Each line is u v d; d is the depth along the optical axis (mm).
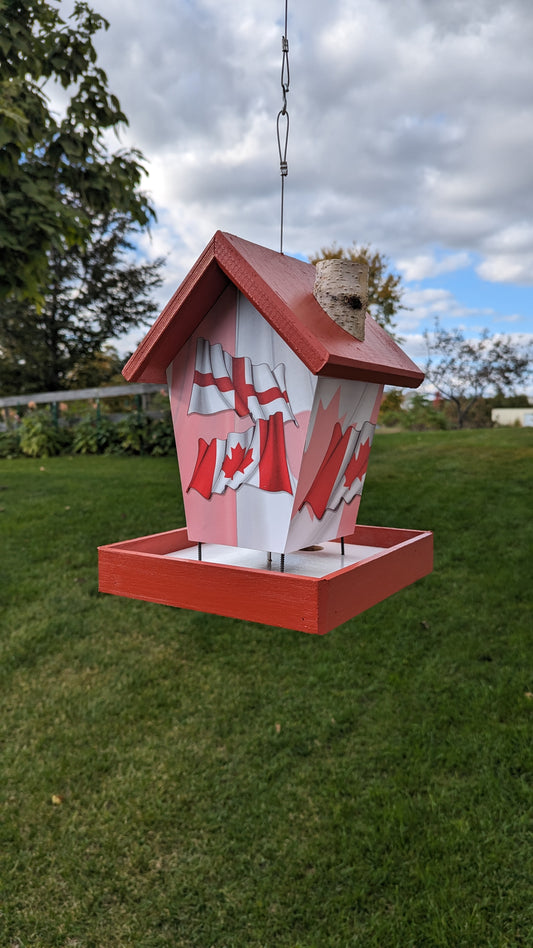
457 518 6254
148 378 1779
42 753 3262
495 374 19469
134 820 2820
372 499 6992
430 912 2287
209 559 1850
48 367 19297
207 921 2352
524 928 2211
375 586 1642
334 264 1636
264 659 4043
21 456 11469
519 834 2586
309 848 2611
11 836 2762
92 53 4719
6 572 5293
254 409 1616
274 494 1593
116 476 8672
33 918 2398
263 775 3041
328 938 2240
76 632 4406
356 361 1489
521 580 4805
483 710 3367
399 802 2789
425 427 16844
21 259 4449
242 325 1635
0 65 4371
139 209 5246
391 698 3557
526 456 8703
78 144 4730
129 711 3561
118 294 20328
